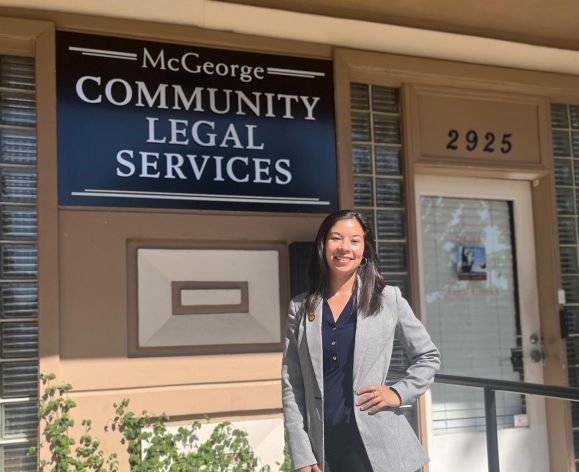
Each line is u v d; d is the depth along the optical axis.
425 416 4.47
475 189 4.86
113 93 3.92
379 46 4.47
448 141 4.64
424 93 4.64
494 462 2.92
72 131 3.82
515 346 4.85
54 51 3.82
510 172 4.77
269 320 4.07
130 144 3.92
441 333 4.68
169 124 4.01
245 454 3.91
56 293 3.68
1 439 3.63
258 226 4.10
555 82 4.88
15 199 3.80
